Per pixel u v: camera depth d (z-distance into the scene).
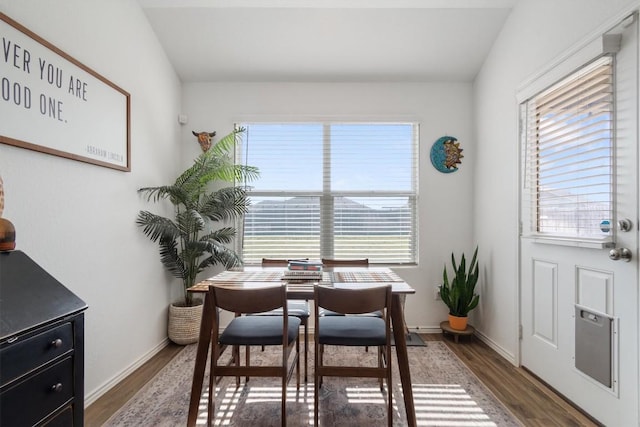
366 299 1.50
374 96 3.11
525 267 2.25
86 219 1.84
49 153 1.58
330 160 3.16
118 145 2.11
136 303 2.31
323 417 1.71
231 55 2.85
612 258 1.50
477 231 2.98
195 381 1.61
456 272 2.81
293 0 2.33
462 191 3.10
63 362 1.07
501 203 2.55
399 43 2.73
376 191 3.15
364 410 1.78
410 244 3.15
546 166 2.05
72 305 1.11
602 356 1.61
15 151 1.43
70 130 1.71
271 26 2.60
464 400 1.87
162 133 2.75
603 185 1.62
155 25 2.57
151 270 2.51
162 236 2.47
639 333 1.42
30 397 0.95
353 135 3.15
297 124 3.16
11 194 1.42
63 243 1.68
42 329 0.99
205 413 1.76
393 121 3.10
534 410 1.77
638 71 1.43
